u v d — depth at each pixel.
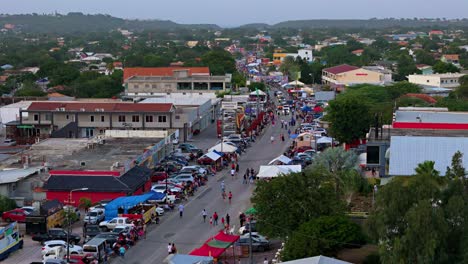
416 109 121.12
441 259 49.59
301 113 171.25
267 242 69.56
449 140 82.00
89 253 66.06
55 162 98.06
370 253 61.59
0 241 67.50
